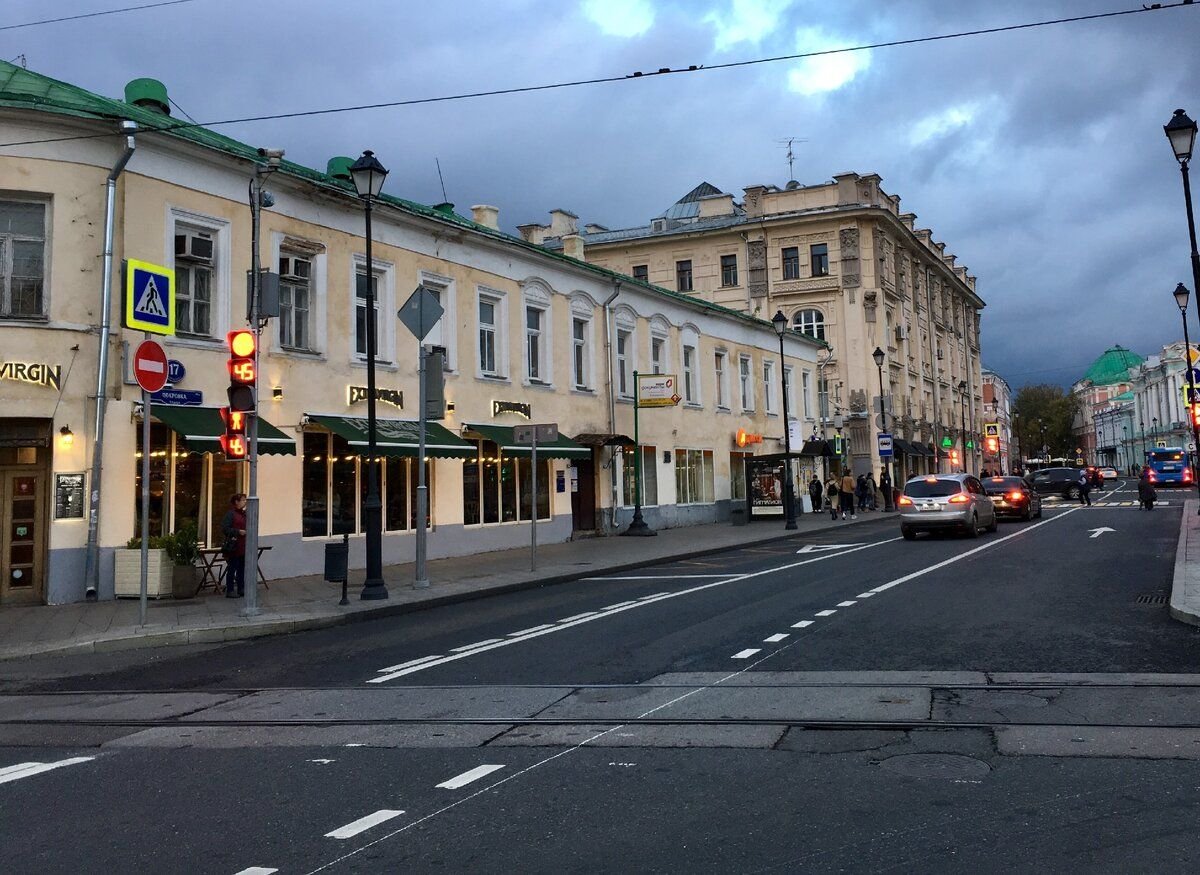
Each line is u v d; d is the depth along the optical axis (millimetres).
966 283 81000
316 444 19016
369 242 15484
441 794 5559
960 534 25703
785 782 5566
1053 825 4730
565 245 32781
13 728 7734
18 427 15062
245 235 17766
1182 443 98375
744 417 38406
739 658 9422
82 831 5090
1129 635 9883
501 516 24047
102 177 15680
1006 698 7387
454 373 22500
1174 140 17953
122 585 15156
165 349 16141
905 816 4922
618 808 5203
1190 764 5652
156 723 7746
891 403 53031
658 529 31547
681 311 33906
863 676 8367
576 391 27531
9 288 15102
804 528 32688
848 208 50844
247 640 12328
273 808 5406
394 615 14281
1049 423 128750
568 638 11133
